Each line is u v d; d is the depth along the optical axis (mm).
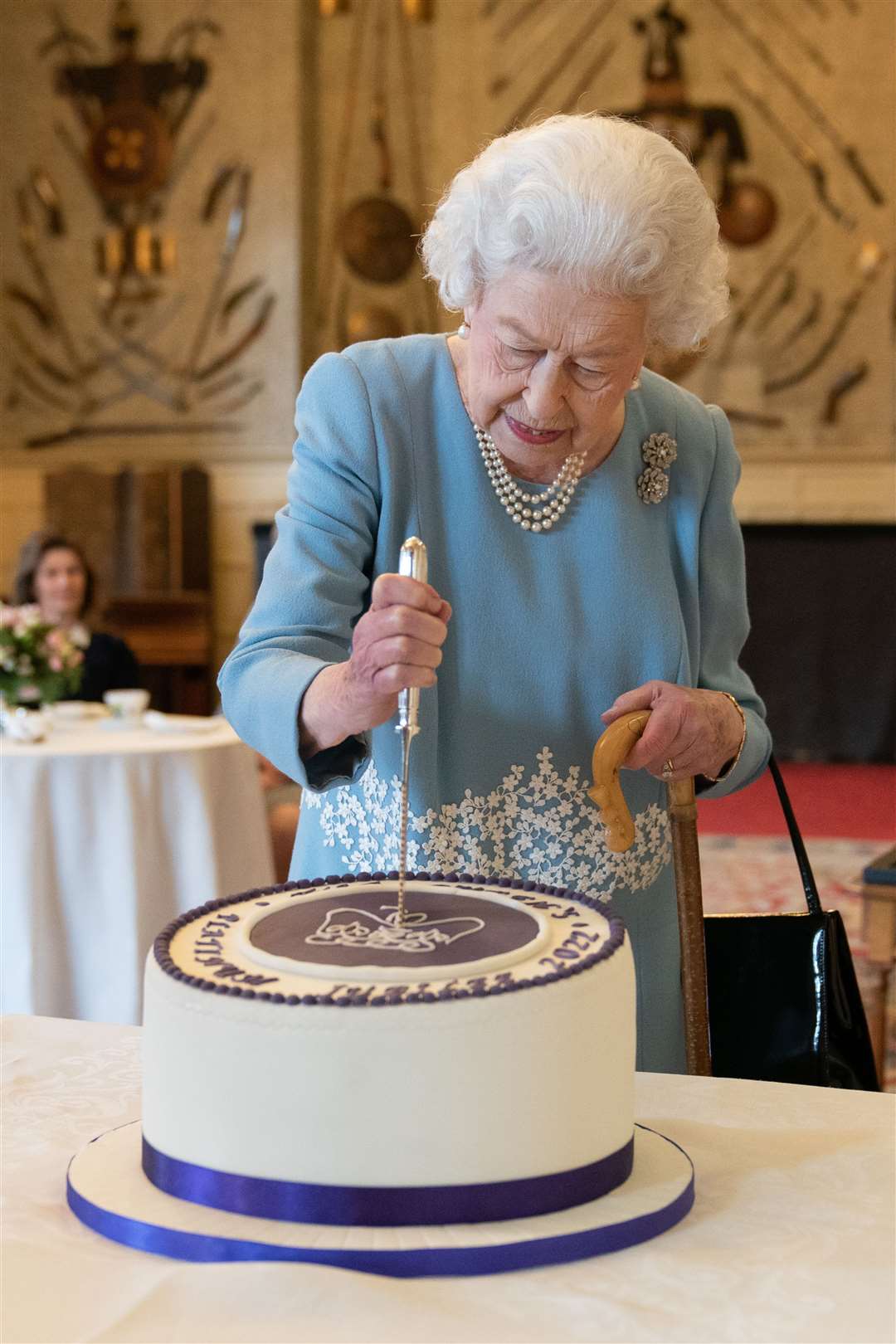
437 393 1544
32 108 10133
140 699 4324
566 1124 950
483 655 1522
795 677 9219
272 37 9875
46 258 10195
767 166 9891
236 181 9984
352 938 1034
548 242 1213
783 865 6219
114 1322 838
